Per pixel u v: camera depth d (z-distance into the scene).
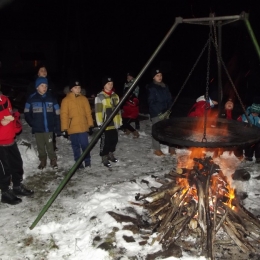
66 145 7.33
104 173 5.86
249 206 4.54
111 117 4.09
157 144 6.64
